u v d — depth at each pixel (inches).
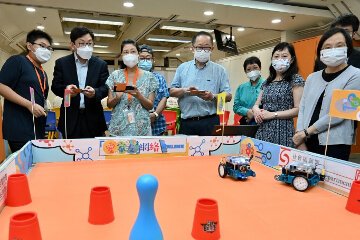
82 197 35.1
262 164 55.6
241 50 313.9
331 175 41.3
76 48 74.9
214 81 85.7
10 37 235.1
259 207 33.5
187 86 87.2
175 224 28.3
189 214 30.8
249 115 100.2
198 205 25.4
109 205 28.2
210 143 60.8
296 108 68.5
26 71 72.3
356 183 33.6
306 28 211.8
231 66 275.3
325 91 60.6
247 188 40.4
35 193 36.2
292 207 33.9
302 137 62.8
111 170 47.4
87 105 78.6
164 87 94.9
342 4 164.1
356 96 38.6
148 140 56.3
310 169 40.8
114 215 29.8
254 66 110.5
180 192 37.9
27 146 46.6
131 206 32.5
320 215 31.7
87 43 75.2
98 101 77.5
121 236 25.4
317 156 43.8
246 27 215.9
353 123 59.9
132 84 70.6
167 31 318.7
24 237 21.1
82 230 26.4
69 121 77.4
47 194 36.0
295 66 71.3
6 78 69.4
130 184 40.6
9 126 71.4
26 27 230.5
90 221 27.9
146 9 173.5
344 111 40.1
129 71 72.9
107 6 167.3
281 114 68.8
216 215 25.2
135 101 69.4
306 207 34.0
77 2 159.8
